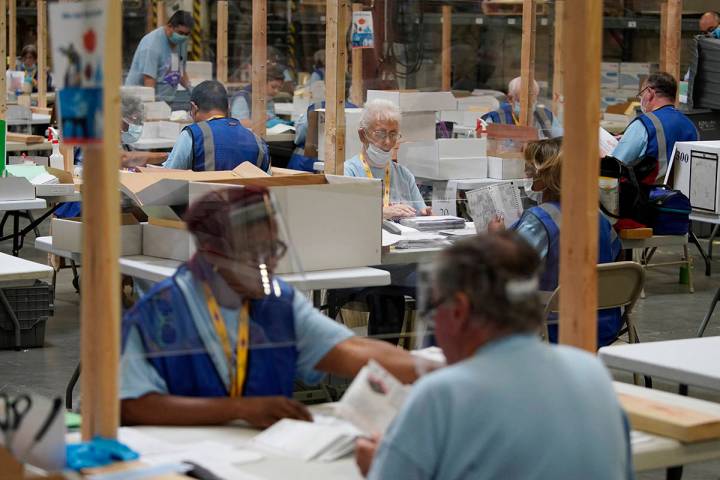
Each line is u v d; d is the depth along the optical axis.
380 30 10.87
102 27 3.46
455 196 9.05
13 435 3.58
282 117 12.47
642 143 10.52
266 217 4.56
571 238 4.23
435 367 3.86
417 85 11.15
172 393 4.33
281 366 4.46
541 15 9.09
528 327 3.16
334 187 6.50
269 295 4.50
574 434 3.09
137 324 4.30
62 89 3.47
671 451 3.96
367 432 3.63
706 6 16.00
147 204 6.05
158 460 3.77
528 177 7.16
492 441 3.02
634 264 6.85
